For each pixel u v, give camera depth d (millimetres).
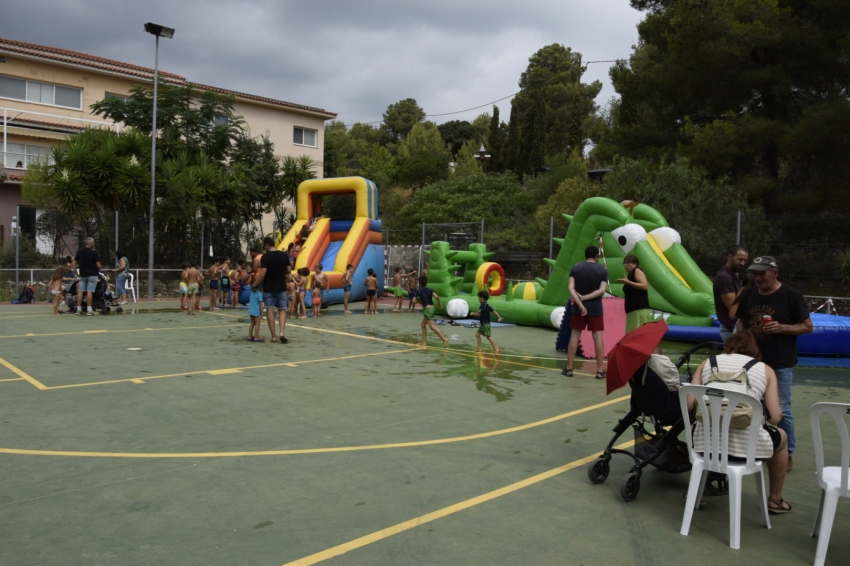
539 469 4914
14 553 3303
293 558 3316
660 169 18188
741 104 19469
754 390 4008
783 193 18562
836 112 16469
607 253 13672
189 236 23562
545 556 3441
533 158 41406
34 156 25969
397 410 6652
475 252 17969
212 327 13820
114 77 31266
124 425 5855
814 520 4113
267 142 29922
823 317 10938
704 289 12469
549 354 10922
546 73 64375
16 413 6230
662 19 21406
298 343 11641
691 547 3645
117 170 21766
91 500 4062
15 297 19516
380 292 23406
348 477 4590
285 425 5961
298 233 21922
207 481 4445
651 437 4766
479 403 7078
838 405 3432
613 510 4160
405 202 40469
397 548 3473
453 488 4434
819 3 17781
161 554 3330
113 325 13789
